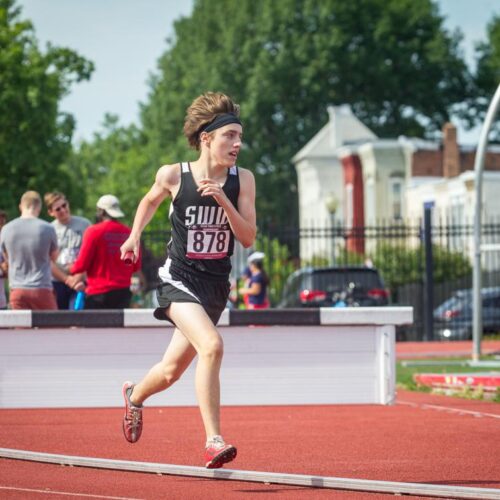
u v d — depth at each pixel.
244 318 32.50
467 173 150.12
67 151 133.62
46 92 130.50
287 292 82.56
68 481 18.41
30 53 132.50
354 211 190.62
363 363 33.34
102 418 29.58
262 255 62.56
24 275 36.56
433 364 56.28
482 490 17.05
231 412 31.12
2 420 29.12
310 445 23.84
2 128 129.38
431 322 84.38
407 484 17.50
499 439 24.94
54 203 40.44
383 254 104.50
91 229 37.16
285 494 17.38
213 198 18.64
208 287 18.77
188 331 18.52
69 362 32.53
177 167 18.88
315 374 33.12
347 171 194.88
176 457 21.80
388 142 182.75
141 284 50.25
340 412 31.12
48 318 32.16
